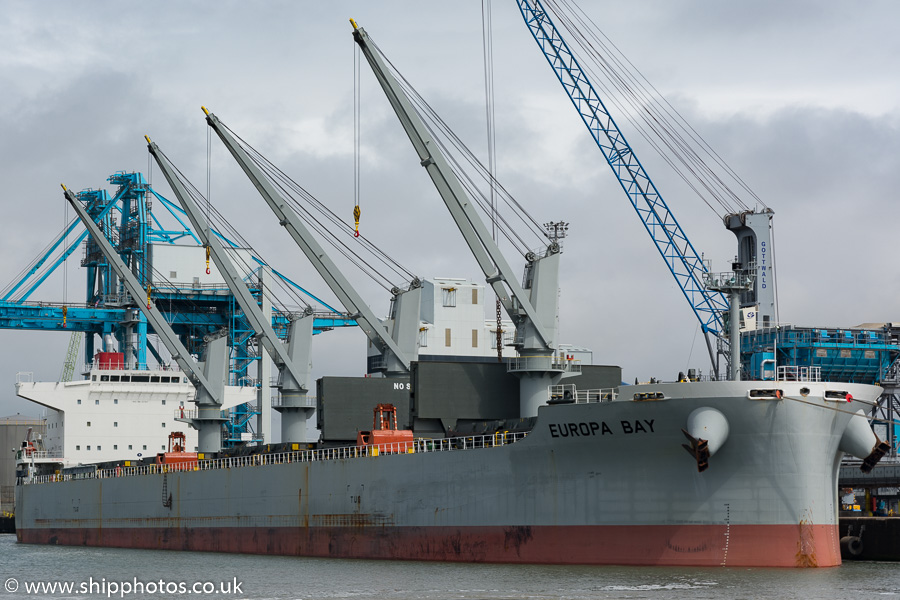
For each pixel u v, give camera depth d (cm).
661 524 6044
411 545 7094
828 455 6012
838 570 5975
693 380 6222
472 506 6744
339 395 8438
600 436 6141
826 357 11144
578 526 6269
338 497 7650
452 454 6875
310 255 9400
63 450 11619
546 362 7800
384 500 7294
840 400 5938
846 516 7488
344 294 9394
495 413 7819
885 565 6412
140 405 11875
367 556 7394
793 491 5900
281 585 6078
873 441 6091
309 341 10269
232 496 8631
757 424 5828
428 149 8069
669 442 5962
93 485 10438
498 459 6625
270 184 9438
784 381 5844
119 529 10006
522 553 6475
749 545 5922
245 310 10125
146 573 7050
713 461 5938
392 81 8112
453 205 8069
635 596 5178
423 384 7656
